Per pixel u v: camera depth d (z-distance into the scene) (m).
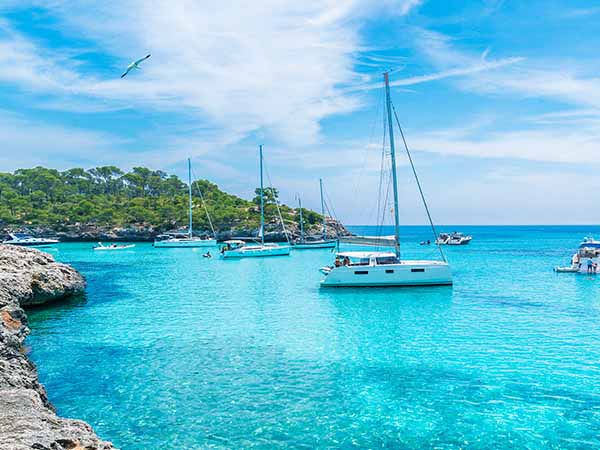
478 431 10.87
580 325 21.52
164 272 48.56
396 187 33.34
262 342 19.00
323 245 85.44
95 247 90.12
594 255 45.72
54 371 15.51
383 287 32.88
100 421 11.62
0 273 25.34
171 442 10.47
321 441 10.45
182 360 16.64
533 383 13.88
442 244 103.88
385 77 33.19
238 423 11.41
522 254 70.38
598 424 11.17
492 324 21.81
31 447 7.25
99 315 25.03
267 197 137.00
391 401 12.66
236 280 40.88
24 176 172.50
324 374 14.95
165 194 181.12
